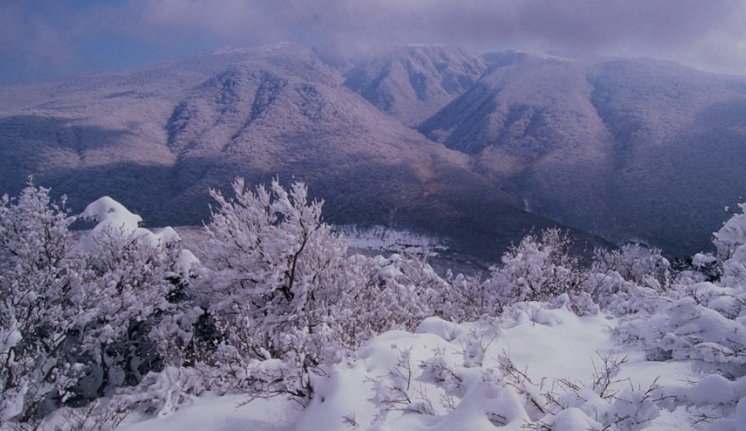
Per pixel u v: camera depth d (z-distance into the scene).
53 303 9.43
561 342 5.49
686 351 3.65
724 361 3.40
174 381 6.22
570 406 3.31
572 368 4.86
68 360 9.59
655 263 17.84
